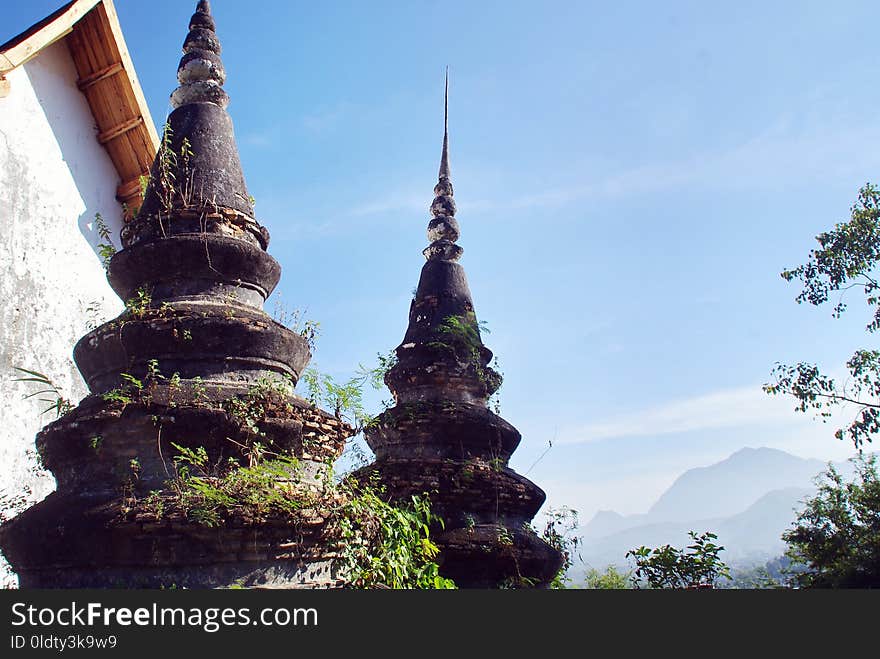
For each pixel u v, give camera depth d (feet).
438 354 46.75
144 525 25.45
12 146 48.24
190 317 30.22
